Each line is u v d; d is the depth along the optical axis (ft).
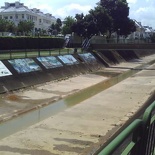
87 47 218.59
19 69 127.54
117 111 81.20
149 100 95.91
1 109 85.97
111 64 225.35
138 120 13.88
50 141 57.16
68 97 106.42
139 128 13.99
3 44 167.73
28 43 188.44
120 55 259.39
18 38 179.52
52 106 91.86
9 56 139.23
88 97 106.01
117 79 156.76
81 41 246.06
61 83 135.74
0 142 56.18
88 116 75.72
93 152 51.88
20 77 123.44
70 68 168.45
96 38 231.71
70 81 143.23
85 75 168.35
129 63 245.86
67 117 74.74
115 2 276.62
